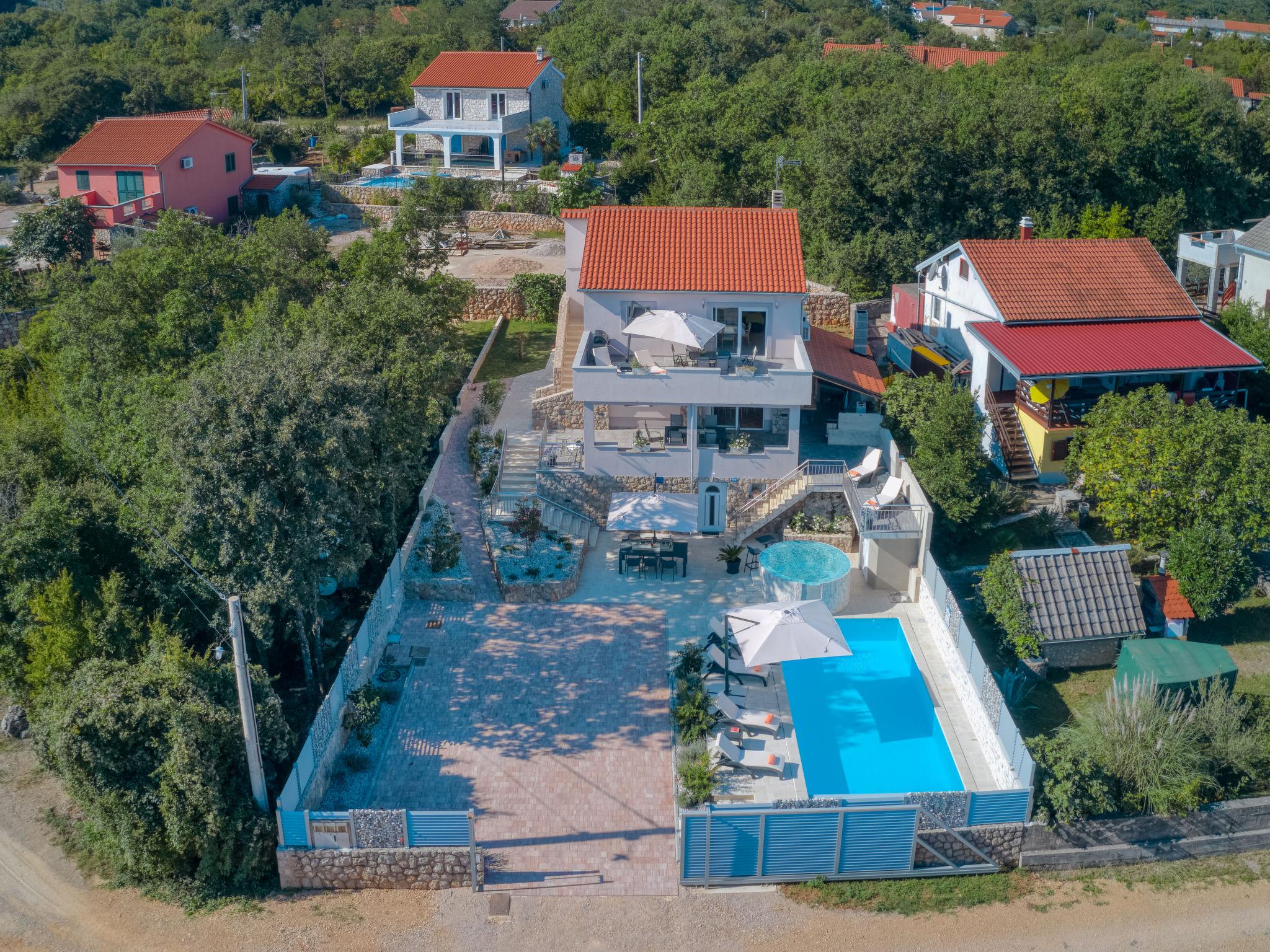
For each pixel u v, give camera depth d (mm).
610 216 44219
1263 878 27156
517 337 57719
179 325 41812
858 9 147250
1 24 126875
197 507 29109
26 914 25938
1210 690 30172
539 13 136000
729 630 33344
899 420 43281
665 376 39656
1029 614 33562
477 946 24922
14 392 46531
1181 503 36375
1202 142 65938
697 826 26125
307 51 114625
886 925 25688
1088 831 27281
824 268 60438
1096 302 45406
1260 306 48969
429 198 57219
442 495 42375
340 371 31969
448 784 29438
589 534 41219
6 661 32062
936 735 31641
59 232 67750
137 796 25891
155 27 130250
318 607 32875
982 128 61156
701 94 76500
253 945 24938
